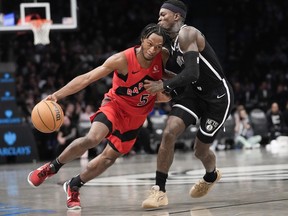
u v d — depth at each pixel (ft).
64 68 57.57
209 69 18.45
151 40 17.34
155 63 18.03
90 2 69.15
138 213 17.43
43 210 18.66
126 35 69.15
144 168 34.35
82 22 67.21
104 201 20.43
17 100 51.21
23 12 41.11
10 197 22.33
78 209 18.65
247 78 64.54
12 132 44.62
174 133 18.47
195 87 18.69
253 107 58.90
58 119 18.10
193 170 31.48
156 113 51.19
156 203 18.25
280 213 16.39
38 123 18.01
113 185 25.30
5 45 46.11
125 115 18.51
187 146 50.98
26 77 55.31
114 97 18.42
